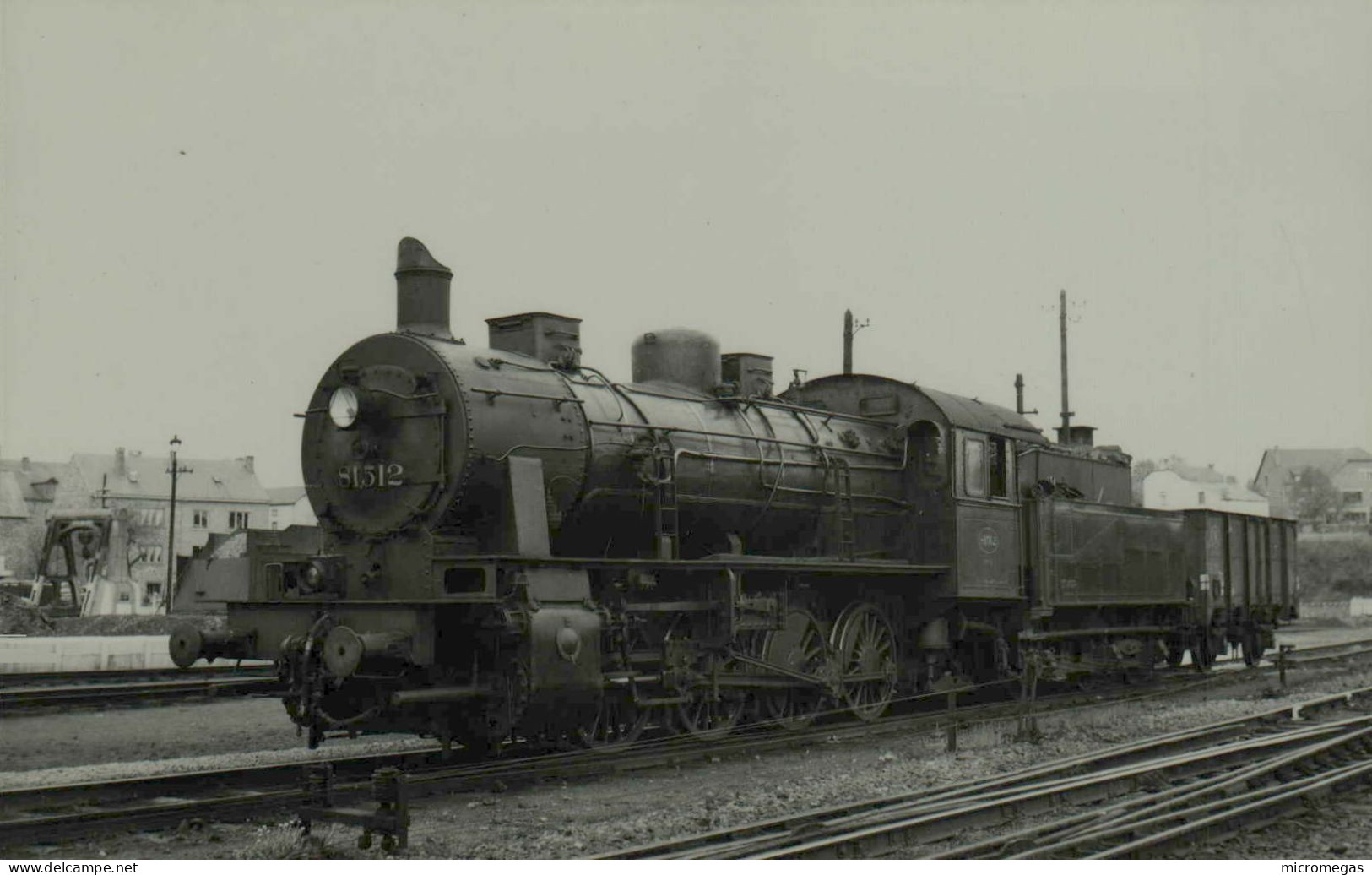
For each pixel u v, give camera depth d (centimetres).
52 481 7981
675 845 838
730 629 1362
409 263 1249
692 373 1530
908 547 1733
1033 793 1009
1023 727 1464
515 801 1048
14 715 1702
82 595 3747
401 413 1179
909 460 1747
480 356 1219
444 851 862
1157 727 1548
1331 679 2278
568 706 1132
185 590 1290
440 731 1140
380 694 1151
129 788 1030
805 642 1528
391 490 1177
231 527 8162
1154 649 2297
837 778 1165
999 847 860
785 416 1617
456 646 1173
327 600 1154
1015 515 1839
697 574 1380
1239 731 1477
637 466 1320
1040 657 1856
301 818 883
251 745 1470
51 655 2284
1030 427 2008
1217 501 9000
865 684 1623
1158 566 2250
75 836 889
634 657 1273
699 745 1321
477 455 1149
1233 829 926
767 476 1504
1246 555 2669
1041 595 1852
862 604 1622
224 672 2273
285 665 1160
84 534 3722
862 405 1811
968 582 1703
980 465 1766
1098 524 2042
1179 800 990
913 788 1121
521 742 1366
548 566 1156
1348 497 9012
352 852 856
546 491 1216
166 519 7856
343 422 1169
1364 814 998
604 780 1155
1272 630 2833
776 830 905
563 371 1331
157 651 2422
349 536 1212
